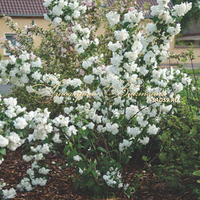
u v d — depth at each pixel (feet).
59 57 18.10
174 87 11.33
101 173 10.59
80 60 17.13
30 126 8.50
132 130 9.71
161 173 11.33
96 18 18.34
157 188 11.45
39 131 8.68
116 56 9.97
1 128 7.81
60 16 11.69
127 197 10.77
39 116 8.52
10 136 7.67
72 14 11.60
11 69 9.75
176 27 9.93
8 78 10.15
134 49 10.07
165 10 10.35
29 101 16.42
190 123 10.84
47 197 10.89
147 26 10.32
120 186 10.42
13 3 55.57
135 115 10.26
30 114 8.32
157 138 12.48
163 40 10.32
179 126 11.23
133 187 10.73
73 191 11.30
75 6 11.49
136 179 10.84
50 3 11.46
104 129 10.97
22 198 10.75
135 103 11.33
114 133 9.71
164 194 11.01
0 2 55.21
